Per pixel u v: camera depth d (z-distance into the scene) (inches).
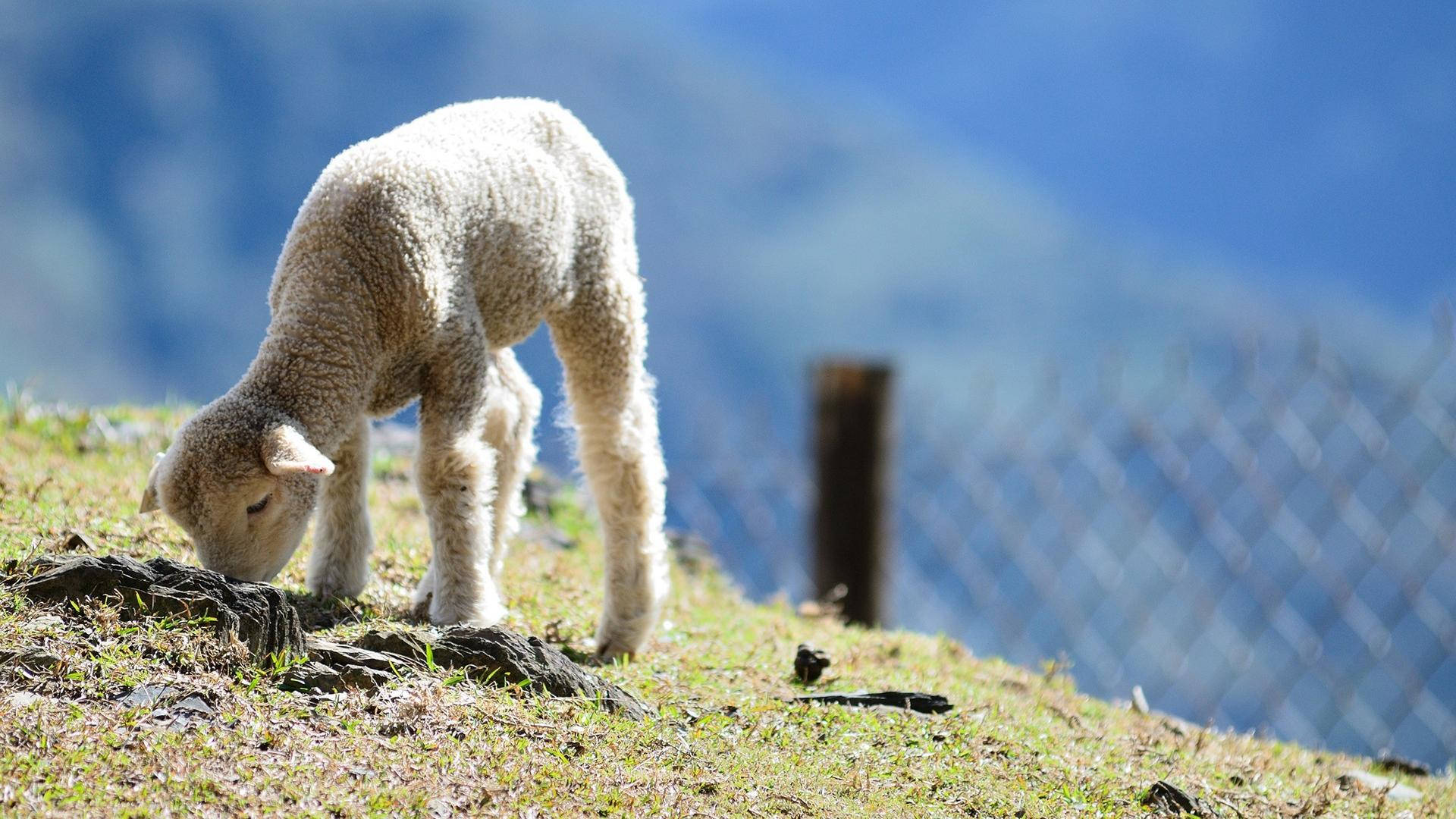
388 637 213.2
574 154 265.7
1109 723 271.4
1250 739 278.1
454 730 194.2
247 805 169.0
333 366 229.6
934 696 248.4
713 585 394.9
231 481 216.8
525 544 356.5
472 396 243.4
